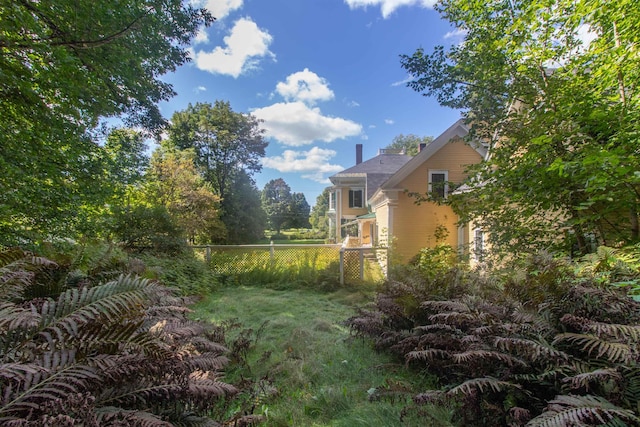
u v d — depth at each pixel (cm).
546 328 165
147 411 119
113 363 113
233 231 2205
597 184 271
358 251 696
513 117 403
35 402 91
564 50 362
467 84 443
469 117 455
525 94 375
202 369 163
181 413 132
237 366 261
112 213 594
